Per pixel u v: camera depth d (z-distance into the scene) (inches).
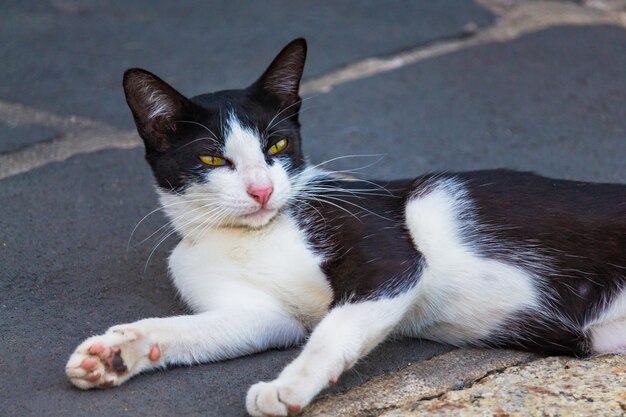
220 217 158.7
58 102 264.8
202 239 161.2
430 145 241.1
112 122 253.3
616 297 150.6
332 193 161.3
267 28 326.3
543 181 163.0
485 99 271.1
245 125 162.7
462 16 336.8
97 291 170.2
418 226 156.8
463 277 154.0
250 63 293.6
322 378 130.6
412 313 155.9
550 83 282.2
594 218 153.2
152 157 167.2
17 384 136.6
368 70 290.4
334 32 320.8
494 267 153.9
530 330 153.7
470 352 154.4
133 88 163.0
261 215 156.6
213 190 159.2
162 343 140.9
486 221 156.4
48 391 134.7
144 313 162.2
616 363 144.3
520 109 264.2
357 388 138.6
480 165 228.5
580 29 327.6
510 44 312.8
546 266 153.3
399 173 223.3
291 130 169.3
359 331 138.5
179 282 163.2
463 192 160.6
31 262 179.8
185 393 135.4
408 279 146.7
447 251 154.8
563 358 150.4
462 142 242.8
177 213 166.1
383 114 260.1
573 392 133.3
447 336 157.9
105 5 351.3
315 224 155.0
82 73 286.4
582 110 263.7
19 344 148.5
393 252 148.6
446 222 156.8
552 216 154.9
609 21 337.7
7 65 290.8
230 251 156.6
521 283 153.2
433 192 161.2
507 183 162.1
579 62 298.2
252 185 156.2
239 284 156.0
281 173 161.3
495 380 139.5
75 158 229.9
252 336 149.4
